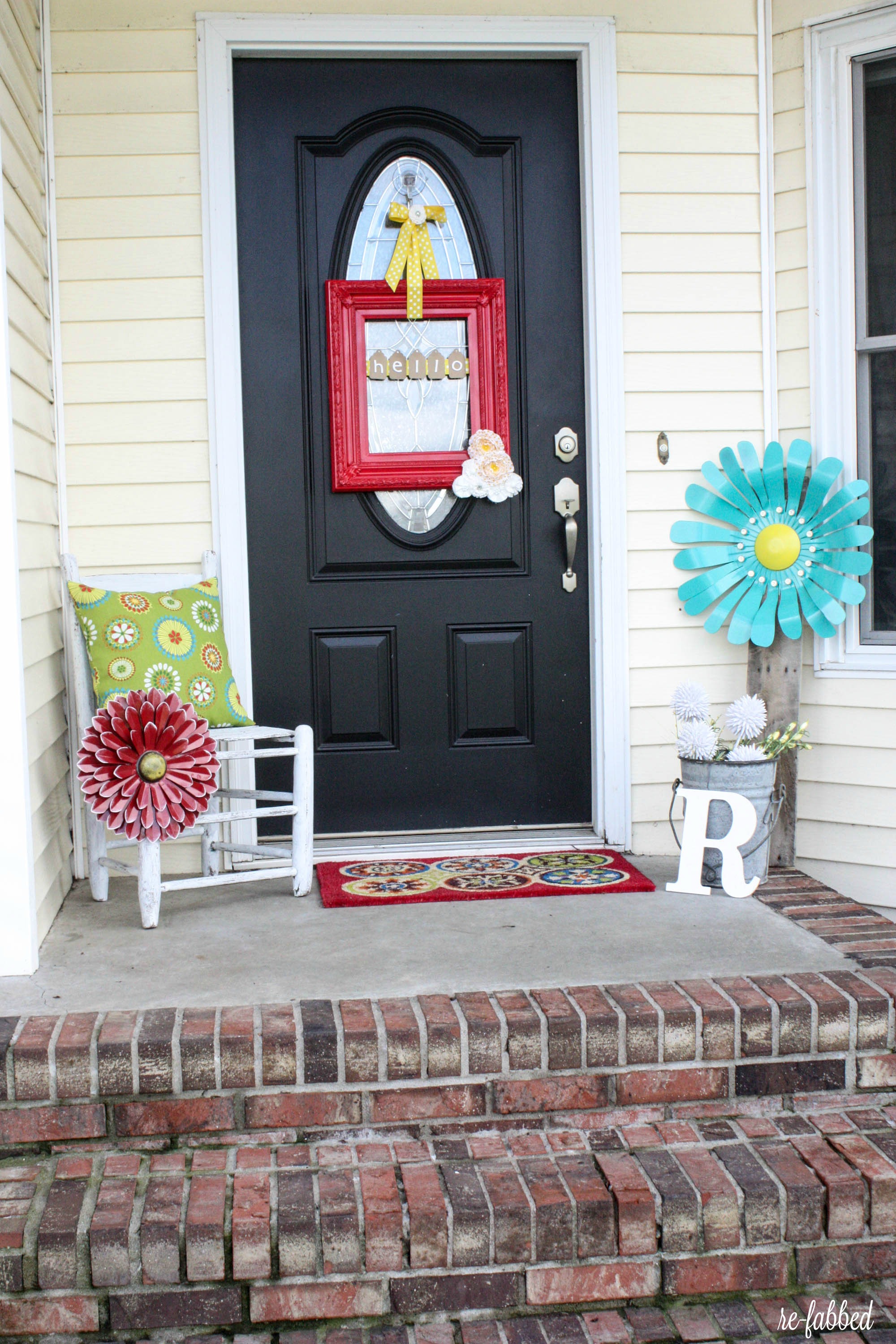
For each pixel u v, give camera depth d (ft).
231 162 10.68
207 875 10.50
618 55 10.99
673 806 11.25
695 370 11.22
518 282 11.39
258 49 10.71
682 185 11.10
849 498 10.70
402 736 11.49
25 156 9.52
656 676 11.32
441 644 11.49
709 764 9.96
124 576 10.31
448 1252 6.40
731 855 9.78
